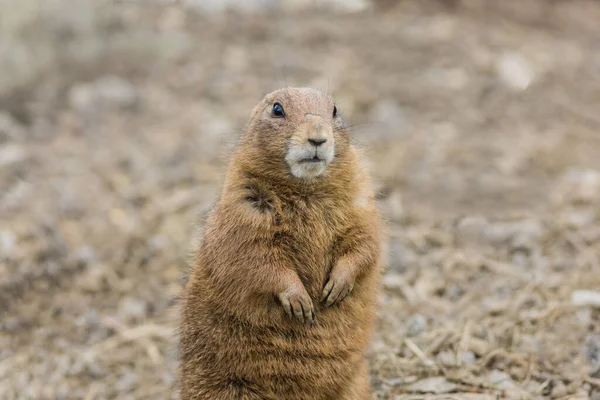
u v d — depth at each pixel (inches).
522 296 464.1
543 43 899.4
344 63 823.1
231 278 333.1
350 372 350.3
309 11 971.9
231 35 910.4
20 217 614.5
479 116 736.3
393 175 634.8
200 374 352.8
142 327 498.0
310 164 331.9
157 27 925.2
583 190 593.3
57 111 794.8
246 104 757.9
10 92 810.8
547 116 735.7
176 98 794.8
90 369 464.1
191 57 867.4
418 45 866.8
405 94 768.3
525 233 536.7
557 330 428.5
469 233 549.0
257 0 985.5
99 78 840.9
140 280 541.3
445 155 667.4
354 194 344.8
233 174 348.5
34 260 556.4
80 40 882.1
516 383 396.5
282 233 337.1
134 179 668.7
